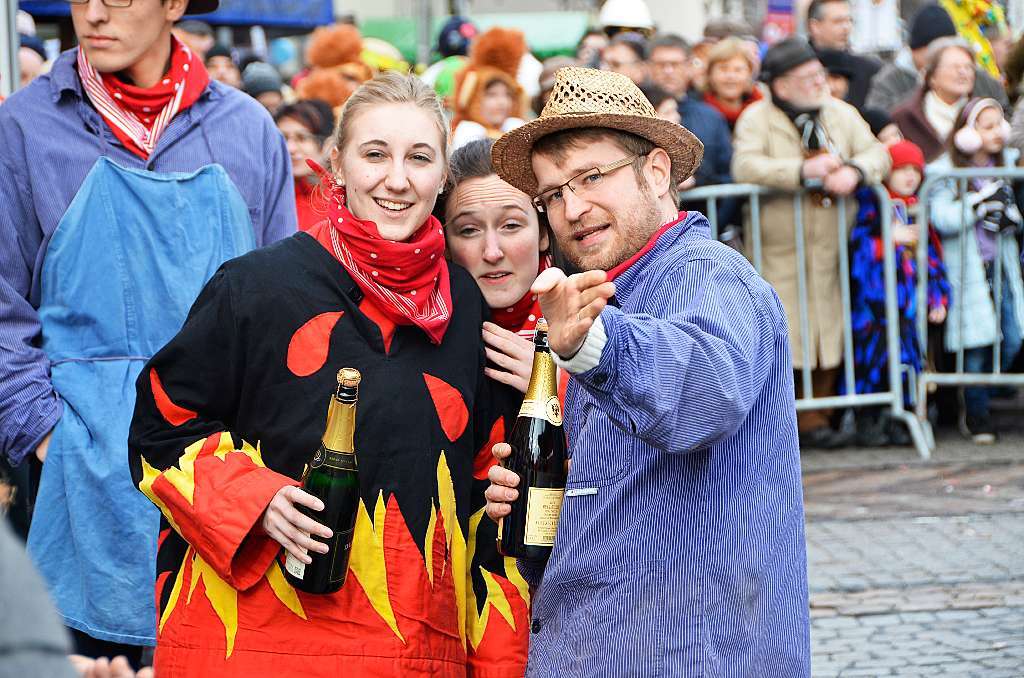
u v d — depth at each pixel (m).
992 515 6.79
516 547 2.99
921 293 8.37
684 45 8.86
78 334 3.87
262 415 3.04
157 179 3.91
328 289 3.09
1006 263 8.43
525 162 3.09
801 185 7.95
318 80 9.02
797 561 2.78
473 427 3.22
